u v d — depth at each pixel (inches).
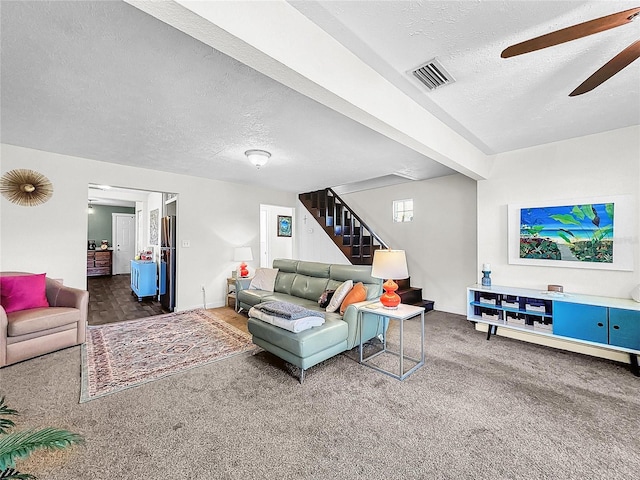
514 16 55.9
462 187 183.0
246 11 47.6
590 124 108.2
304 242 264.4
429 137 97.8
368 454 62.6
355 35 61.6
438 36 61.6
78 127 107.3
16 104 89.0
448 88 82.7
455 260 186.1
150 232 271.0
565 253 123.3
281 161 153.5
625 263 110.3
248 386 91.1
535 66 72.3
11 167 129.8
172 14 42.3
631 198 109.3
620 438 67.5
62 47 62.4
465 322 163.2
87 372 98.8
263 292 172.1
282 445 65.2
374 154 140.5
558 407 80.0
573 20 56.8
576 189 121.5
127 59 66.8
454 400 83.4
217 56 65.9
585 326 107.5
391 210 222.4
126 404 80.7
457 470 58.2
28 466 58.2
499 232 142.4
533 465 59.5
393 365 106.9
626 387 90.7
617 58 52.4
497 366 105.9
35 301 117.6
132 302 214.1
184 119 99.8
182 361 109.5
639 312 97.1
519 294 122.1
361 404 81.4
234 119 99.7
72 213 145.5
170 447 64.3
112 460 60.3
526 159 134.1
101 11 52.2
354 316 111.9
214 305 200.5
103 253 339.0
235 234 212.5
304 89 61.8
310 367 104.1
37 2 49.7
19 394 84.7
